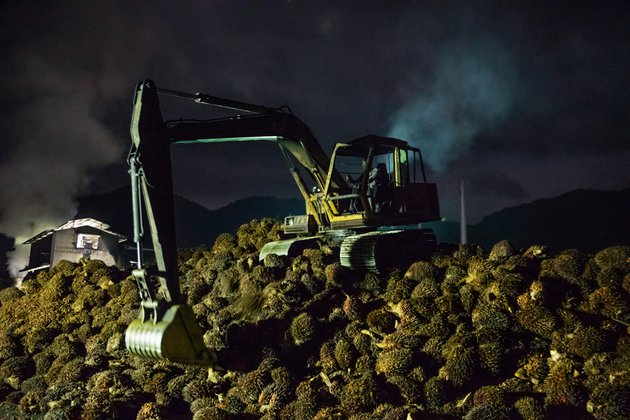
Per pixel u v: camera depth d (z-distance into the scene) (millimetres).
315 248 14906
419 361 9867
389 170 14875
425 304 10891
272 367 10898
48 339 14156
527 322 9898
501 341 9680
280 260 14055
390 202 14586
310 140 14820
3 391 12727
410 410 8828
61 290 16172
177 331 9914
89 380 12047
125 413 10984
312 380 10414
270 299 12555
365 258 12898
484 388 8891
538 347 9742
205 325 12883
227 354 11570
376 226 14414
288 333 11578
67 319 14844
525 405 8367
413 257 13656
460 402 9078
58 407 11172
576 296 10352
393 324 11125
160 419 10516
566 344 9305
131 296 14602
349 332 11227
